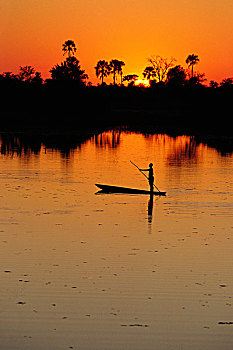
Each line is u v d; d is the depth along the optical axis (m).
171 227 55.75
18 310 32.16
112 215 62.09
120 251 45.19
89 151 161.25
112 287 36.03
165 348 27.92
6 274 38.41
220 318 31.36
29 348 27.84
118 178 96.75
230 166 120.44
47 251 44.84
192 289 35.78
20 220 58.28
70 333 29.42
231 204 70.38
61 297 34.19
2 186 84.75
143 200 73.25
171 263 41.69
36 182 89.88
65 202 70.44
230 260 42.69
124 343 28.41
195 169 113.62
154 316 31.55
